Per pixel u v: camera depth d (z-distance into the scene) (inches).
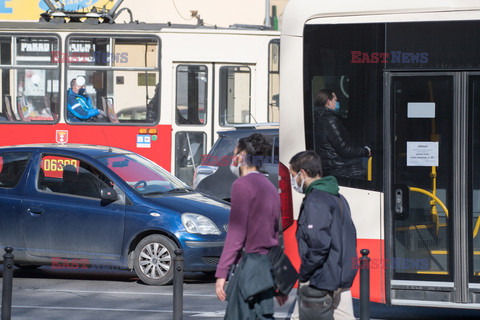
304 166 539.2
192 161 1333.7
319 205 522.9
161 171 997.8
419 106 697.0
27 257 929.5
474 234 687.7
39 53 1327.5
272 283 506.3
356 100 708.7
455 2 688.4
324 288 526.6
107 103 1325.0
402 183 697.6
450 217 690.2
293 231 714.8
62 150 949.8
